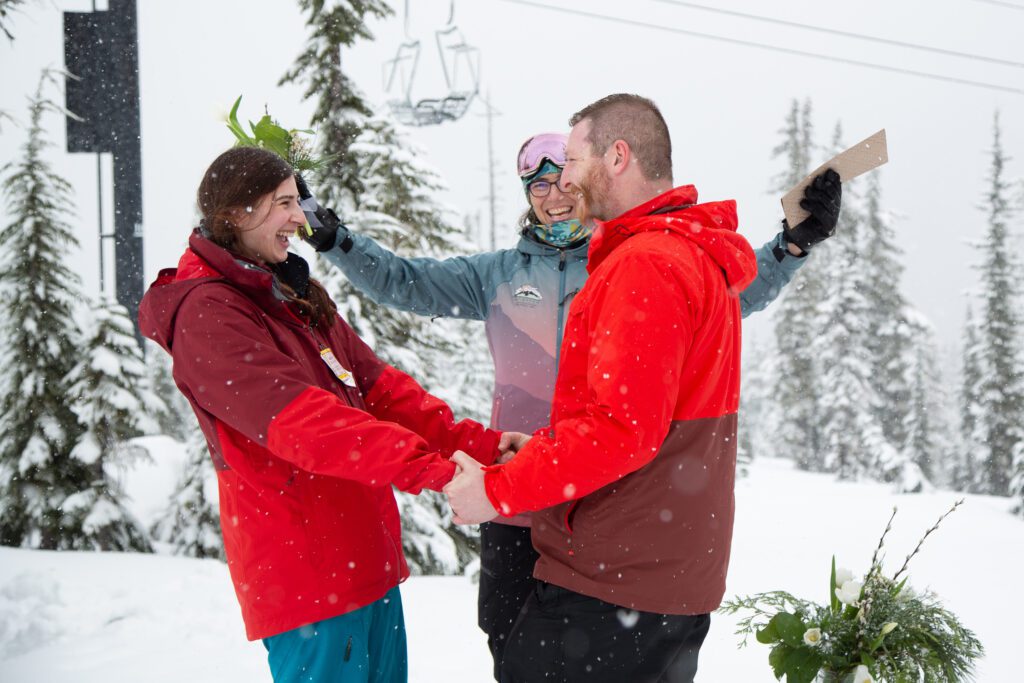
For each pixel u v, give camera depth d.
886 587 3.02
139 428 10.60
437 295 3.51
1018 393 29.16
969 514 15.44
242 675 4.62
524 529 3.27
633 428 2.00
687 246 2.16
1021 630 5.82
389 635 2.64
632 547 2.19
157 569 7.99
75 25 11.23
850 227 31.77
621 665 2.25
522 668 2.41
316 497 2.38
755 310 3.45
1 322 10.57
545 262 3.34
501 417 3.39
